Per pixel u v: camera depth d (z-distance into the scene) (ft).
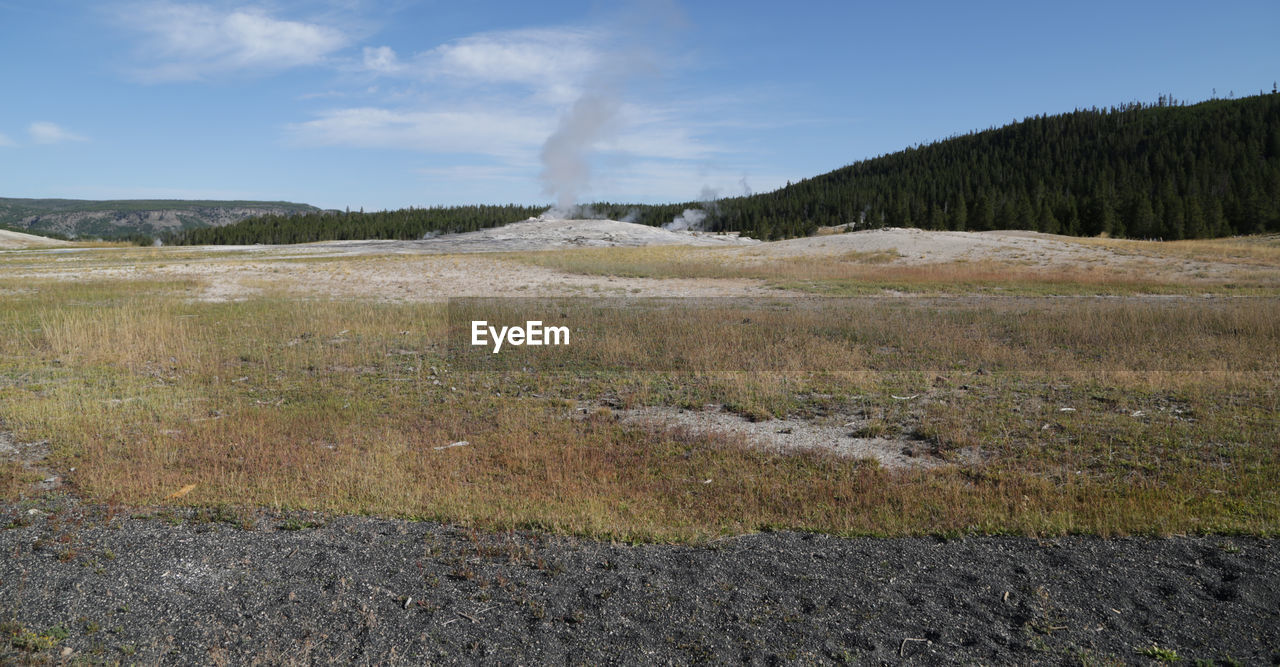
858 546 18.15
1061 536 18.54
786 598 15.48
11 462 25.40
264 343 51.49
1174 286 91.15
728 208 531.09
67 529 18.86
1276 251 125.90
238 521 19.54
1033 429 29.25
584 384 39.60
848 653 13.51
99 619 14.52
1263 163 389.80
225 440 28.30
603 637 14.05
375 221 399.85
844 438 29.19
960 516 19.99
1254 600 15.01
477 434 30.09
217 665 13.09
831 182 650.84
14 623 14.21
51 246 272.31
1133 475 23.66
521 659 13.35
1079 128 537.65
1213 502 20.74
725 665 13.17
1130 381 37.40
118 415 32.07
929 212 385.29
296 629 14.23
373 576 16.37
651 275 108.99
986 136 593.01
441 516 20.10
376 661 13.25
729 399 35.24
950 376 40.16
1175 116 500.74
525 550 17.75
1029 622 14.49
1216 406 31.91
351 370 44.04
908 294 86.38
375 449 27.20
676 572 16.66
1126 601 15.21
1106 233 298.15
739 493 22.61
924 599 15.43
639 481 23.84
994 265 114.52
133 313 62.90
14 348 48.70
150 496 21.66
